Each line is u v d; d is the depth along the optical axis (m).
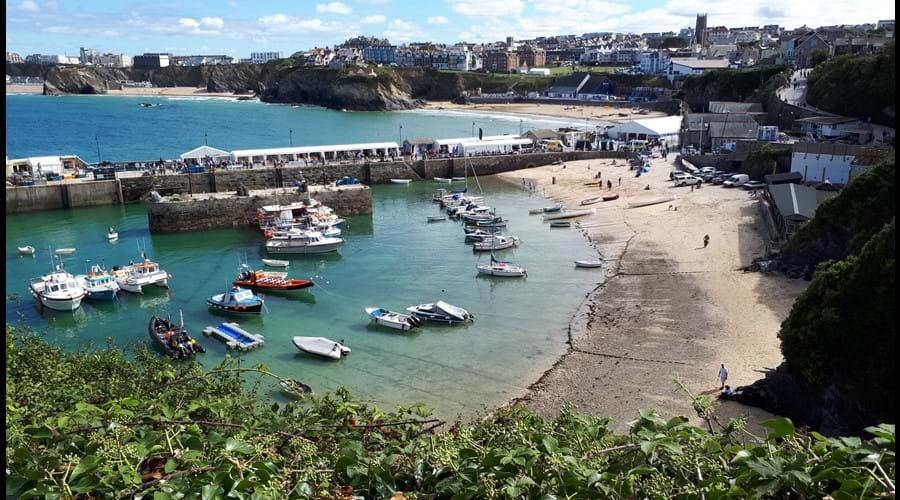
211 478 8.05
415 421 11.36
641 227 66.06
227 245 65.56
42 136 152.62
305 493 8.32
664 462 8.61
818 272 30.73
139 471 8.80
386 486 8.62
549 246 62.44
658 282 49.44
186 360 38.16
